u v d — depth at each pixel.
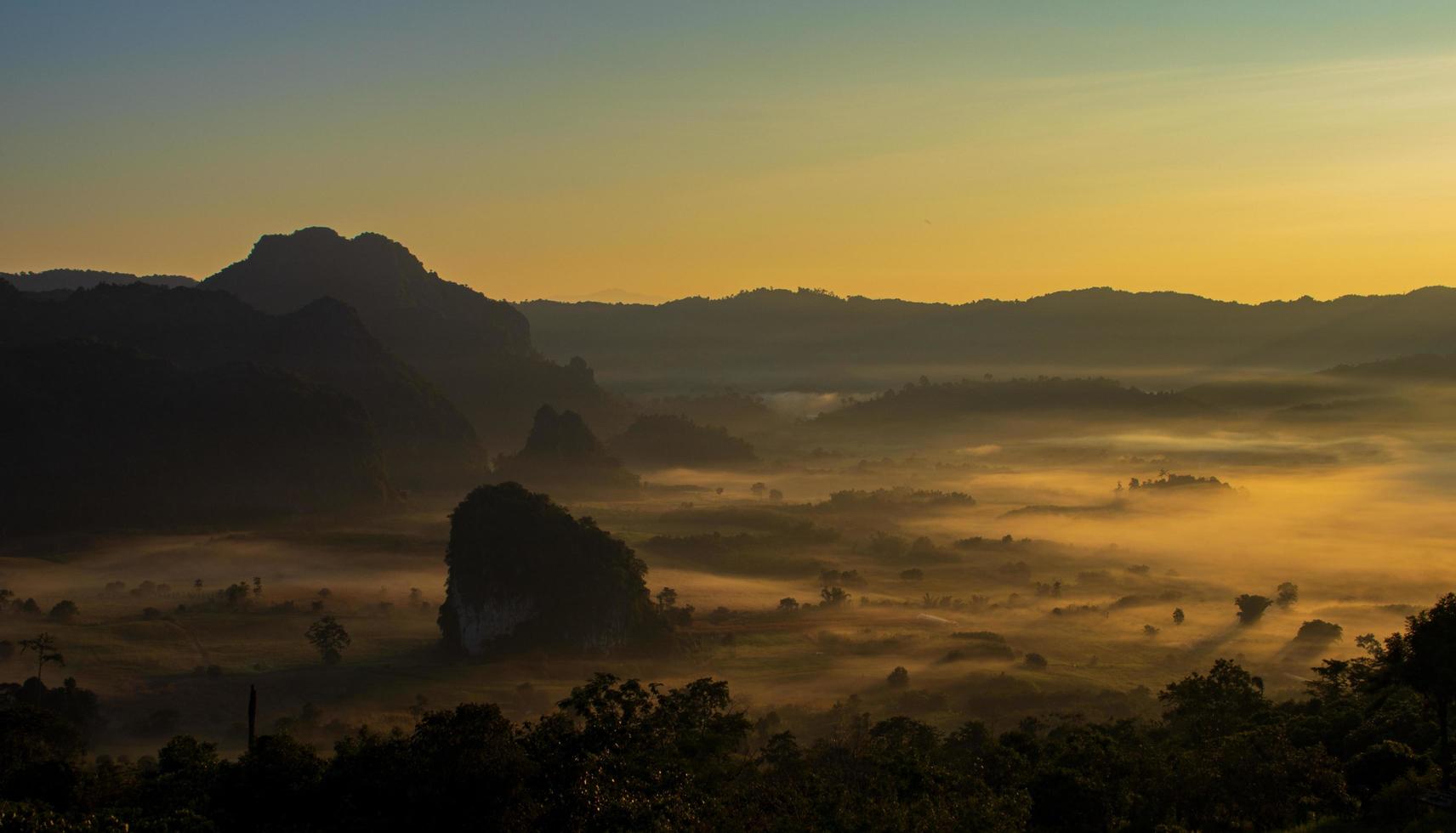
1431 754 53.34
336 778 50.69
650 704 56.69
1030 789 54.69
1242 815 51.72
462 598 189.88
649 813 45.00
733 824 45.94
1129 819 53.38
